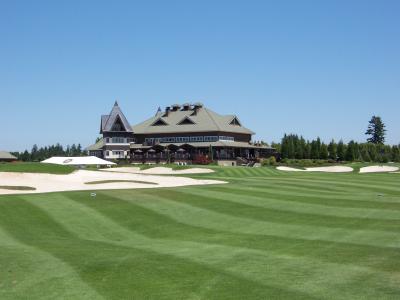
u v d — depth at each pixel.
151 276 14.14
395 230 21.14
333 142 136.25
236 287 13.08
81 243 19.72
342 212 26.16
